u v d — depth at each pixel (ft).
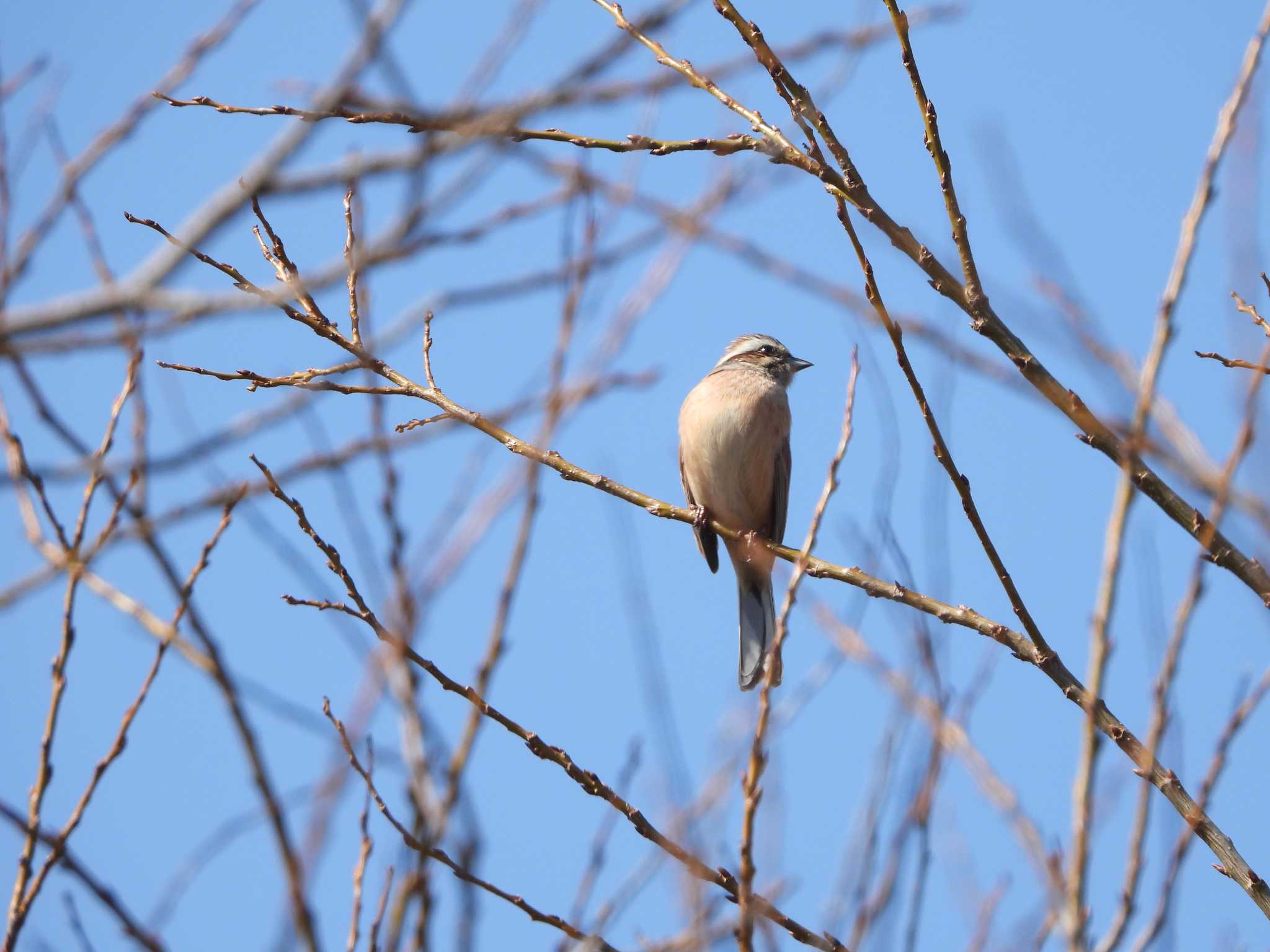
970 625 26.53
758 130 26.55
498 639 18.78
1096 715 16.94
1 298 20.15
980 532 25.75
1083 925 16.40
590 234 21.34
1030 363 25.58
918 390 24.97
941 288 25.95
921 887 20.67
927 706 21.90
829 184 25.68
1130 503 17.58
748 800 19.39
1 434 21.70
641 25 23.11
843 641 22.81
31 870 19.75
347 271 19.35
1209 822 22.90
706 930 20.54
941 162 25.79
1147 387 18.71
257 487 22.25
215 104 23.73
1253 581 23.80
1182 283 19.21
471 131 19.39
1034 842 19.56
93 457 21.49
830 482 21.29
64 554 21.43
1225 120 19.44
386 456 19.77
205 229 19.03
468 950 17.52
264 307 19.21
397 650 18.31
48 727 21.42
